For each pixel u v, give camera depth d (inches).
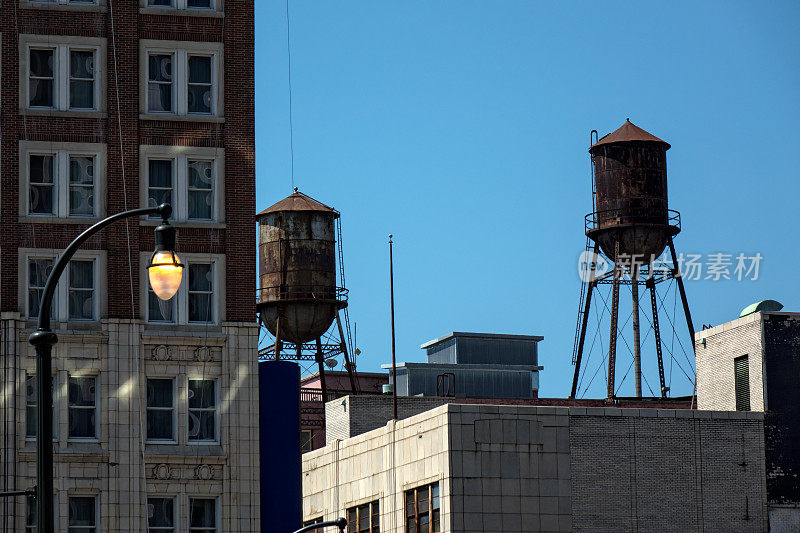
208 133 5841.5
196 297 5733.3
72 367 5516.7
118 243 5654.5
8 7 5718.5
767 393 6254.9
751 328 6466.5
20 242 5580.7
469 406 5674.2
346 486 6648.6
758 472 6013.8
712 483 5930.1
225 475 5610.2
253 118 5905.5
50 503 2586.1
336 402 7780.5
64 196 5649.6
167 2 5895.7
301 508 5698.8
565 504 5693.9
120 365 5556.1
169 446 5580.7
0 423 5403.5
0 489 5349.4
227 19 5930.1
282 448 5689.0
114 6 5812.0
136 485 5487.2
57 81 5723.4
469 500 5580.7
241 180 5851.4
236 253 5792.3
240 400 5679.1
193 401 5654.5
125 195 5693.9
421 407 7780.5
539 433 5728.3
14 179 5615.2
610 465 5792.3
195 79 5876.0
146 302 5654.5
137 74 5792.3
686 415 5964.6
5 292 5521.7
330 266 7632.9
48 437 2608.3
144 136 5767.7
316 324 7588.6
